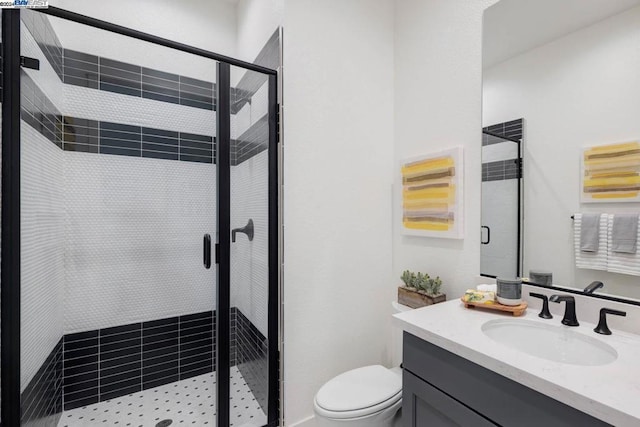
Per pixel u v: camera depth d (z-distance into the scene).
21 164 1.19
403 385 1.16
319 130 1.70
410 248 1.84
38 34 1.31
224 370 1.58
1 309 1.14
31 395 1.28
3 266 1.14
